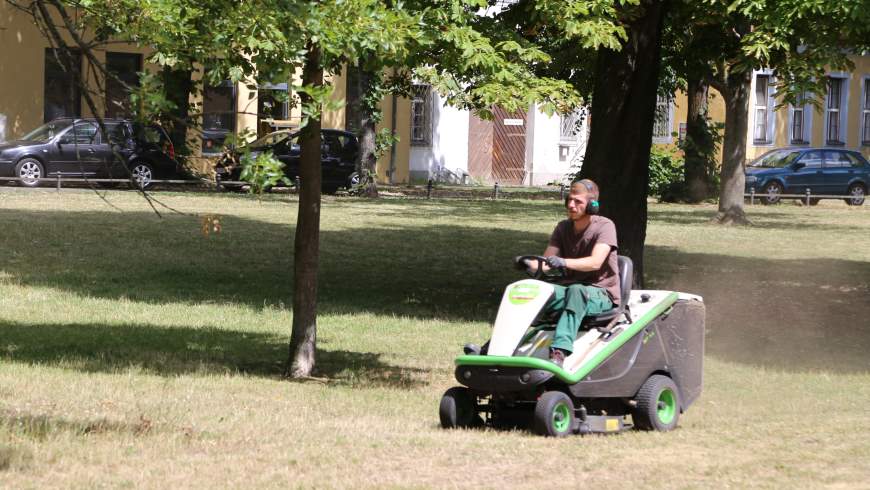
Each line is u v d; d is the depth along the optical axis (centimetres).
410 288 3300
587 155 2842
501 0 2500
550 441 1387
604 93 2800
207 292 3080
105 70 1215
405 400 1805
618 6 2506
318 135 2041
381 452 1317
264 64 1429
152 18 1392
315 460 1271
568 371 1425
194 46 1425
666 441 1400
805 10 2459
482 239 4428
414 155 7862
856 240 4891
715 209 6506
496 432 1468
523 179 8412
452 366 2203
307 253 2067
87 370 1964
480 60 1875
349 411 1675
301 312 2066
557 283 1513
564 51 2888
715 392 1909
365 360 2245
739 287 3419
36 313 2634
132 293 2994
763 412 1708
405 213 5409
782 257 4206
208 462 1251
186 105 1300
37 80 6106
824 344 2517
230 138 1191
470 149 8281
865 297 3259
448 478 1181
